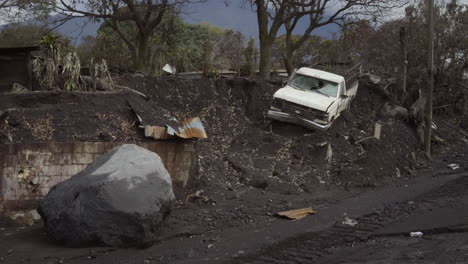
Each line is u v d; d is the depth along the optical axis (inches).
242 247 345.1
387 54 1155.3
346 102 784.3
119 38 1147.3
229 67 1095.6
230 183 539.8
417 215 426.9
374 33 1168.8
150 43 1112.8
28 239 364.2
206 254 330.6
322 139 653.9
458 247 326.3
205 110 709.9
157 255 328.2
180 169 494.9
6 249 338.0
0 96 483.2
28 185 431.2
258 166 595.2
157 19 1024.9
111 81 591.5
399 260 310.8
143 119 501.7
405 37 968.3
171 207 370.3
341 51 1122.0
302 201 493.0
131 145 392.8
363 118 815.1
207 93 740.0
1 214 418.3
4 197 424.2
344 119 769.6
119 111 515.5
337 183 573.0
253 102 745.6
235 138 669.3
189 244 353.7
